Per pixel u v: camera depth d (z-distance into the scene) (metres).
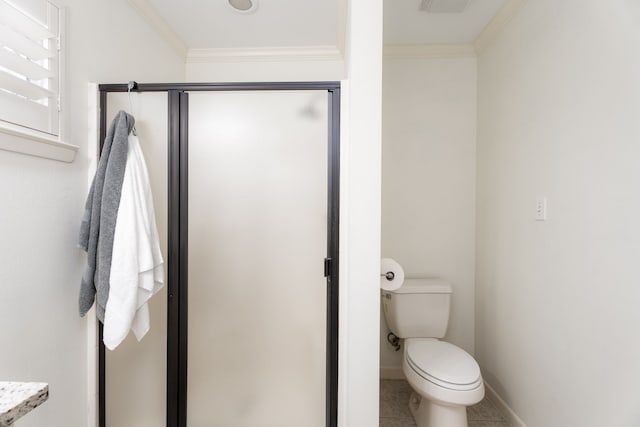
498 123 1.85
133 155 1.19
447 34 1.98
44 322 1.08
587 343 1.17
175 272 1.31
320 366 1.32
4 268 0.94
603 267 1.10
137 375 1.34
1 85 0.92
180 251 1.32
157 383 1.34
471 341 2.14
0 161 0.92
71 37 1.16
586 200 1.18
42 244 1.06
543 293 1.43
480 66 2.08
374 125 1.18
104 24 1.33
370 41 1.18
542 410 1.43
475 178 2.14
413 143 2.16
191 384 1.33
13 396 0.48
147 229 1.18
